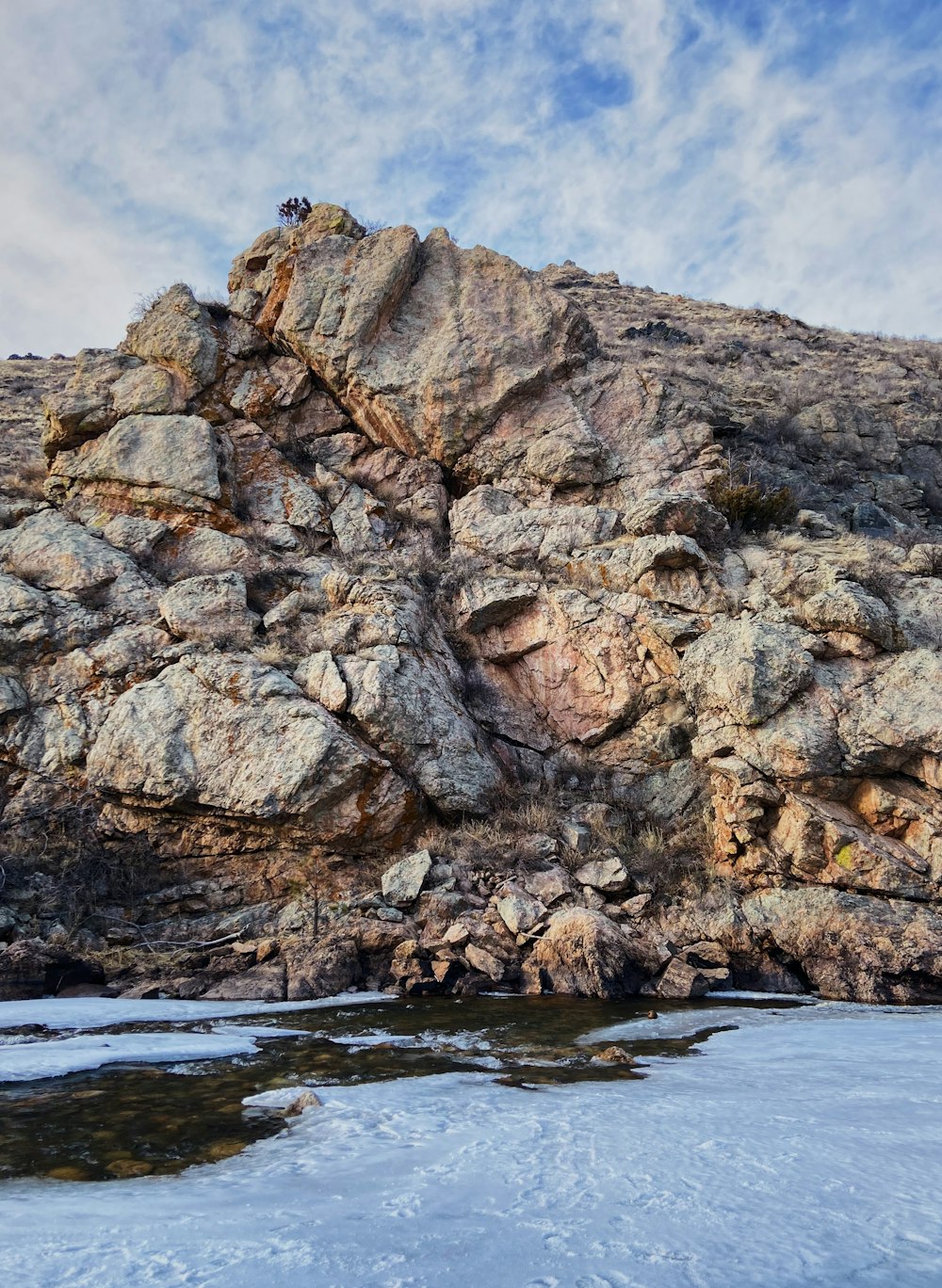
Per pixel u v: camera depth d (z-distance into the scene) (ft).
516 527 53.16
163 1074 21.21
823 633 40.65
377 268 59.57
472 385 56.95
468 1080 20.48
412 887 36.78
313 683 41.96
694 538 48.85
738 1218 10.77
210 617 44.93
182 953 35.22
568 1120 15.90
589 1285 8.93
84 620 44.39
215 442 54.13
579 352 60.03
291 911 37.24
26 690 42.39
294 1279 9.25
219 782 38.60
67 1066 21.59
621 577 48.11
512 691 48.98
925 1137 14.29
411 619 46.29
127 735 39.50
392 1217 11.16
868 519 57.98
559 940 34.06
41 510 52.65
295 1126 16.74
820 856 35.88
